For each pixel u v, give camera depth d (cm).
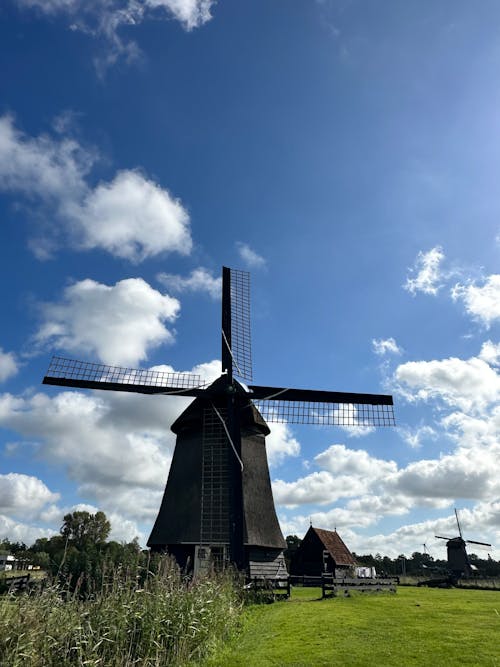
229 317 2647
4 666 725
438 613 1484
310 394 2553
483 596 2119
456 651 960
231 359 2508
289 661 914
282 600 1952
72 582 1221
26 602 847
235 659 952
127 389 2436
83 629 870
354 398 2612
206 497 2316
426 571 6184
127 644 920
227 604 1323
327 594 2122
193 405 2544
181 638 977
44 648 803
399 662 887
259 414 2591
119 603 971
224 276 2770
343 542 4619
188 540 2253
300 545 4456
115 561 1309
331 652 972
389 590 2280
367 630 1194
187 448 2520
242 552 2047
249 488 2380
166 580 1133
